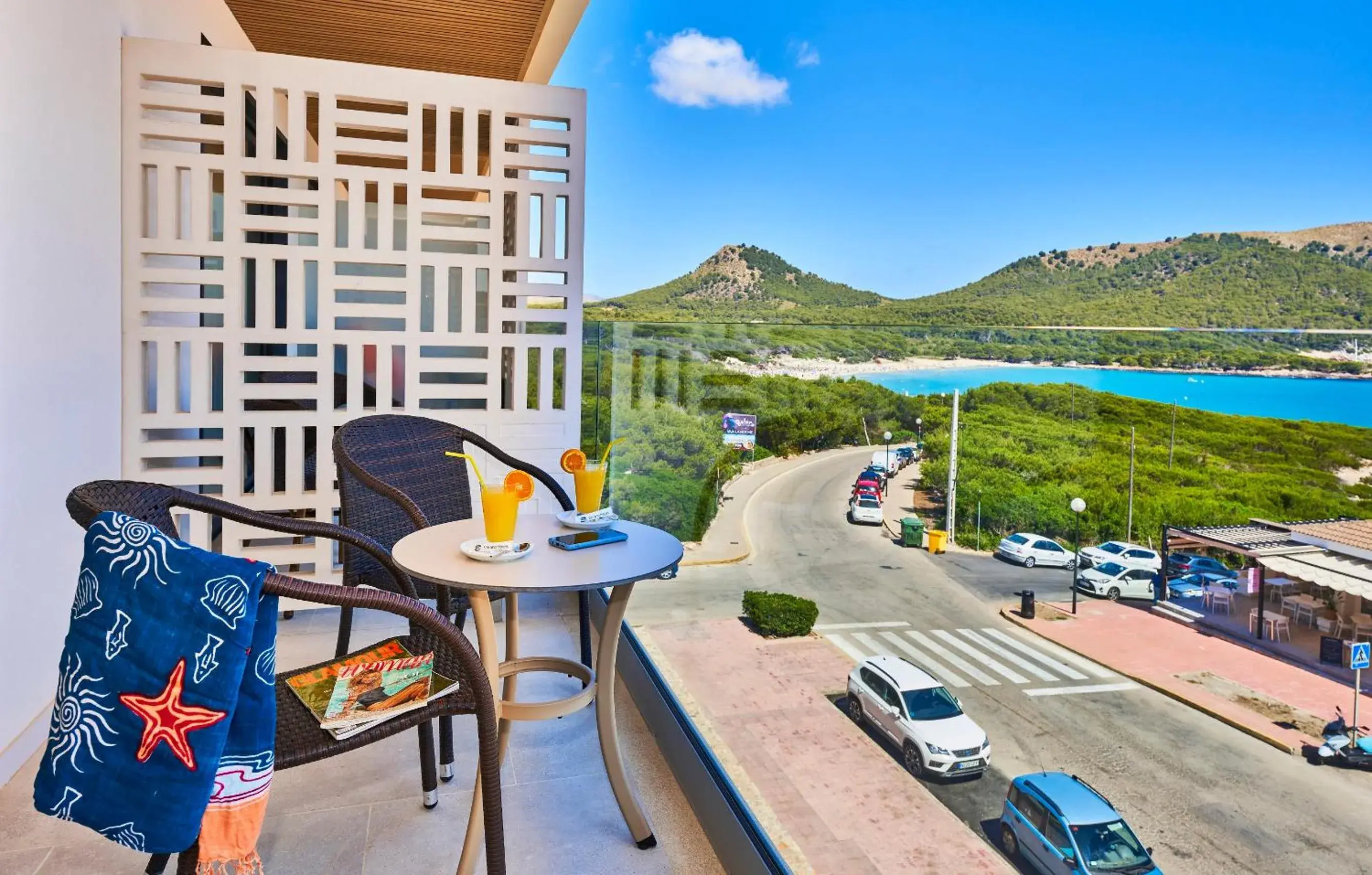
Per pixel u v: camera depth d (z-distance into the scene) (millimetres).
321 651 3012
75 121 2506
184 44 2957
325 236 3168
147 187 2996
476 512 3391
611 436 3225
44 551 2297
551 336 3426
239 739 1227
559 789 2131
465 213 3314
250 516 1739
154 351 3152
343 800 2055
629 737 2428
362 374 3240
